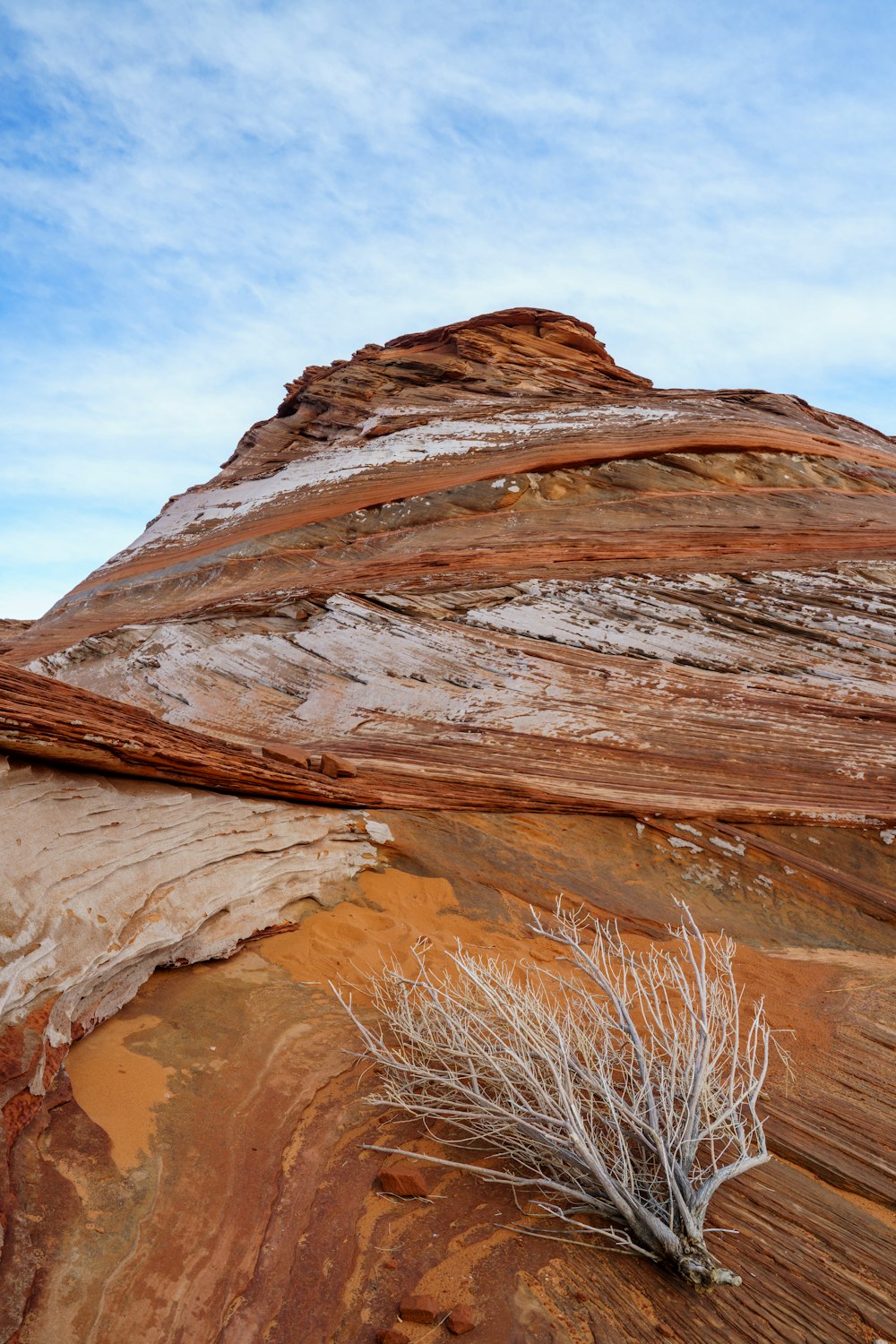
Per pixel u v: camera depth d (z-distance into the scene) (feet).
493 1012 16.15
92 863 17.08
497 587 52.80
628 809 31.76
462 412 91.09
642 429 78.38
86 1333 9.36
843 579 50.42
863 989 22.17
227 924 19.76
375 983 18.42
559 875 27.43
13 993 13.14
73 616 75.46
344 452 88.17
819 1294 11.30
